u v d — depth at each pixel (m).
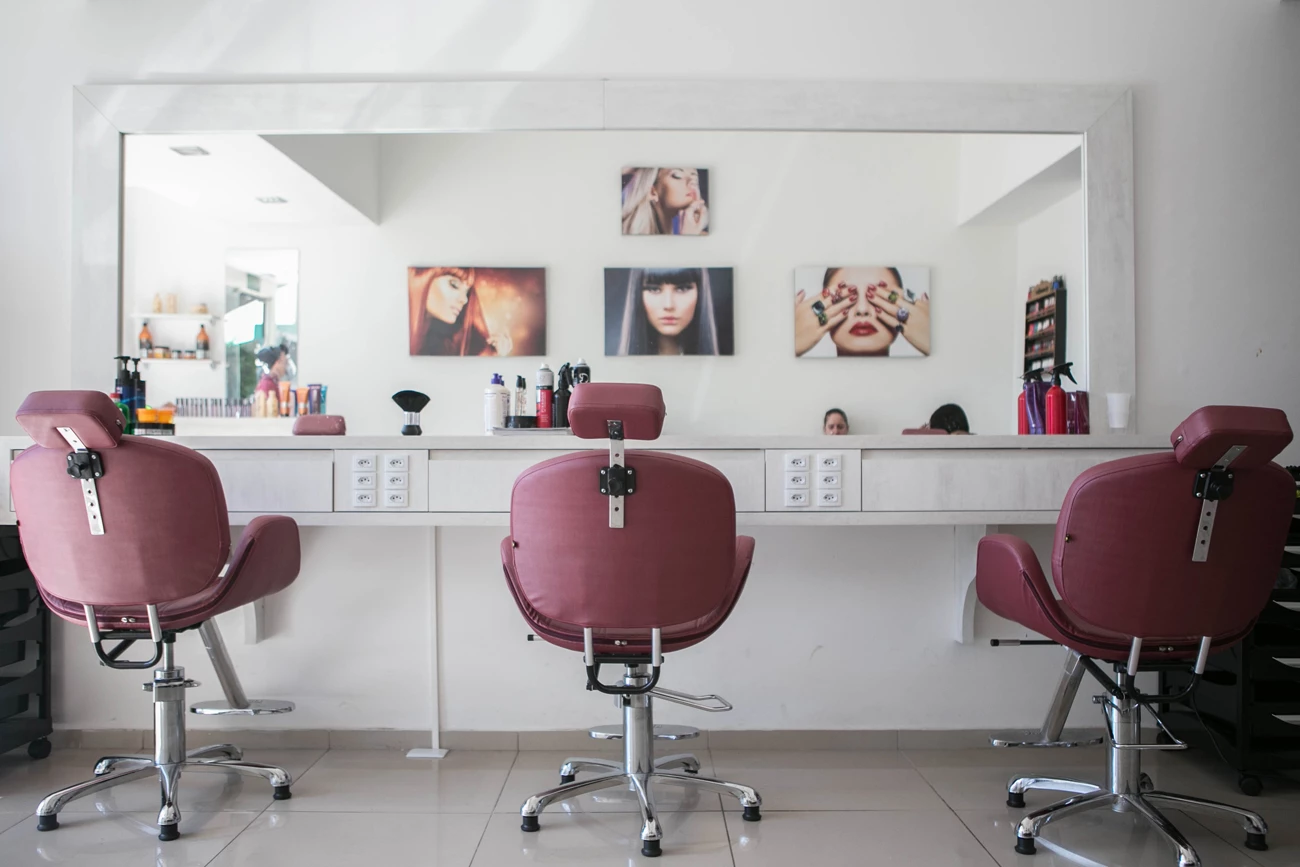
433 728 2.67
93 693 2.68
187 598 2.05
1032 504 2.33
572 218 3.06
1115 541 1.78
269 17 2.77
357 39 2.78
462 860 1.90
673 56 2.78
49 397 1.77
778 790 2.33
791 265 3.17
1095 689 2.69
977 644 2.70
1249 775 2.32
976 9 2.78
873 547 2.70
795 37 2.78
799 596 2.70
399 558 2.69
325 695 2.68
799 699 2.70
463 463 2.31
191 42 2.77
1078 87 2.75
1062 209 2.82
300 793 2.30
